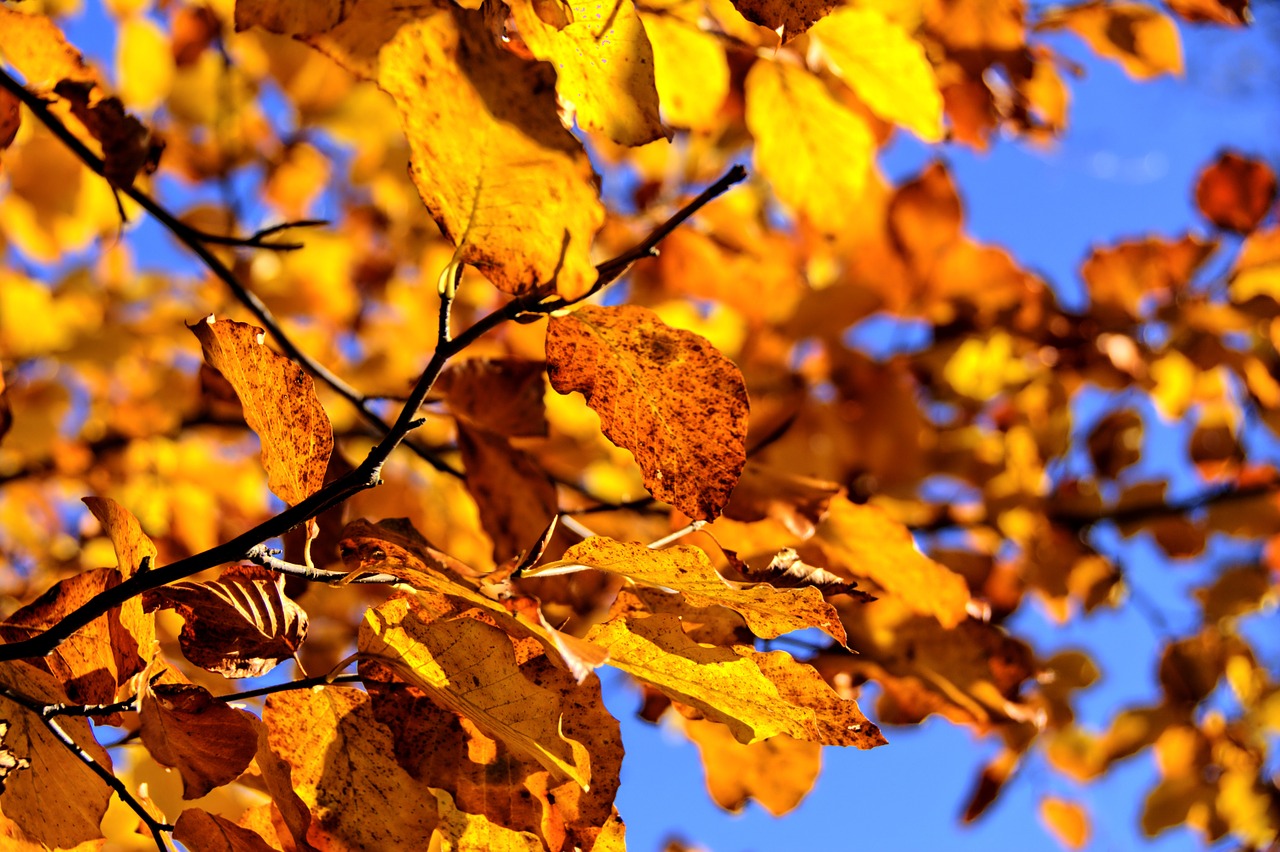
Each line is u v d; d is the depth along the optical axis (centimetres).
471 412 120
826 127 123
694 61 119
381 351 239
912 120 121
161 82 198
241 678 106
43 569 204
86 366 220
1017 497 194
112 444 211
